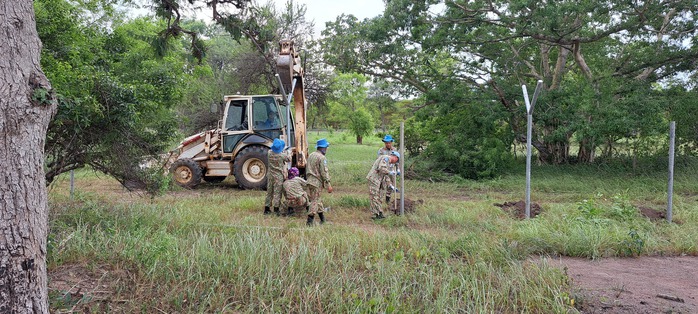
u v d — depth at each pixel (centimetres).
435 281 464
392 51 1692
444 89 1628
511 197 1163
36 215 283
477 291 427
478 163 1487
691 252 634
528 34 1487
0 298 264
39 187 287
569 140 1708
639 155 1519
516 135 1708
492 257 546
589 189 1270
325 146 787
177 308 397
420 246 583
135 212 718
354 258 541
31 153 281
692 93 1474
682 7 1386
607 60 1630
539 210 914
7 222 268
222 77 2639
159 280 445
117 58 938
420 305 408
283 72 917
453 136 1573
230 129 1288
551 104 1534
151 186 762
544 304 418
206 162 1302
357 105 4672
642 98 1407
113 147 696
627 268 561
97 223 633
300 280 450
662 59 1495
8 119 272
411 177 1503
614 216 815
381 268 477
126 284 434
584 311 417
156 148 767
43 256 289
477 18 1529
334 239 611
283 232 668
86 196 890
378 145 3844
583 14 1403
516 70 1736
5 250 266
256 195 1138
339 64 1830
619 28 1438
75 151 697
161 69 884
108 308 386
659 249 637
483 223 777
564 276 482
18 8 282
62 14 716
